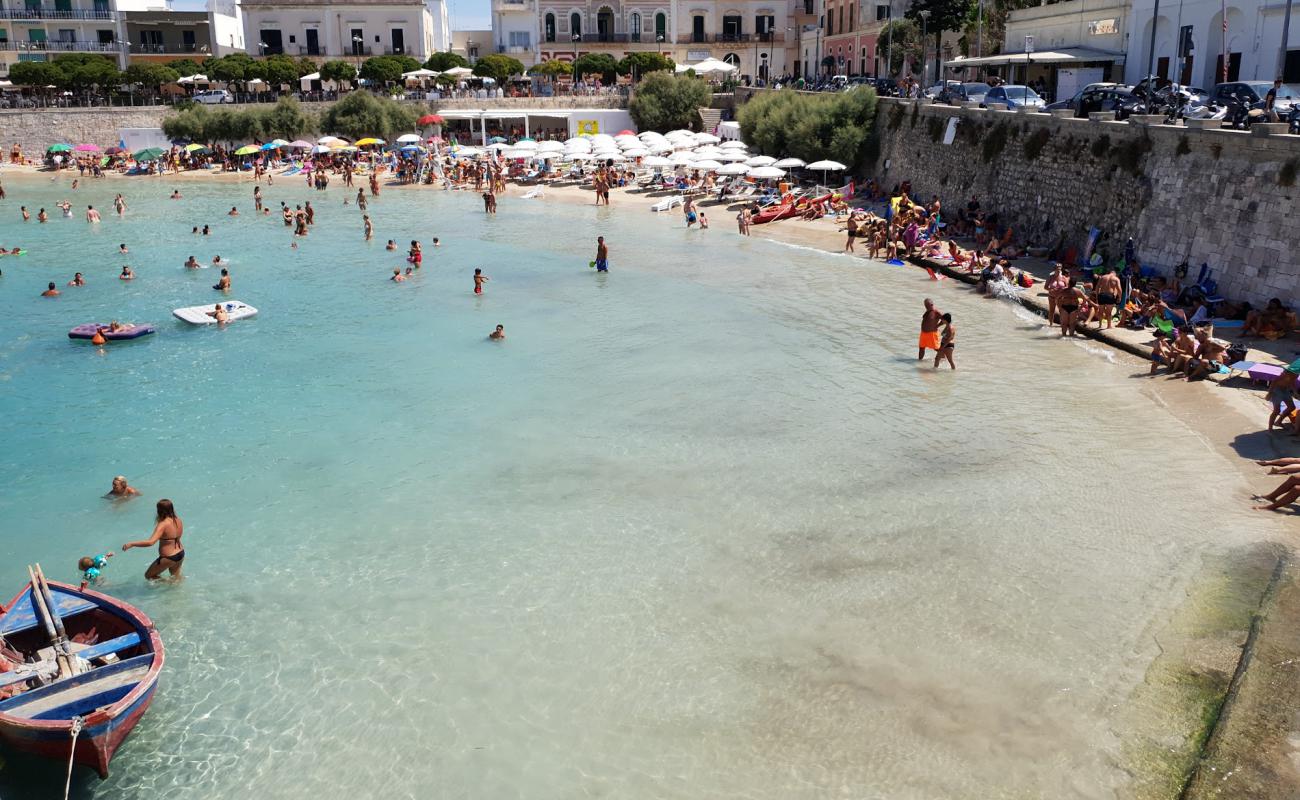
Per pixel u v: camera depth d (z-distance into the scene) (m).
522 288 38.84
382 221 57.16
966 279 37.47
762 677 13.88
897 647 14.41
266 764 12.55
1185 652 13.85
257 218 58.81
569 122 84.44
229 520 19.14
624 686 13.83
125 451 22.70
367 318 34.41
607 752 12.57
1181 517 17.88
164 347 31.20
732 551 17.42
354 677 14.20
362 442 22.95
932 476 20.14
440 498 19.89
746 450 21.84
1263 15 39.78
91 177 78.56
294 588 16.59
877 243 43.53
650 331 31.92
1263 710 12.18
